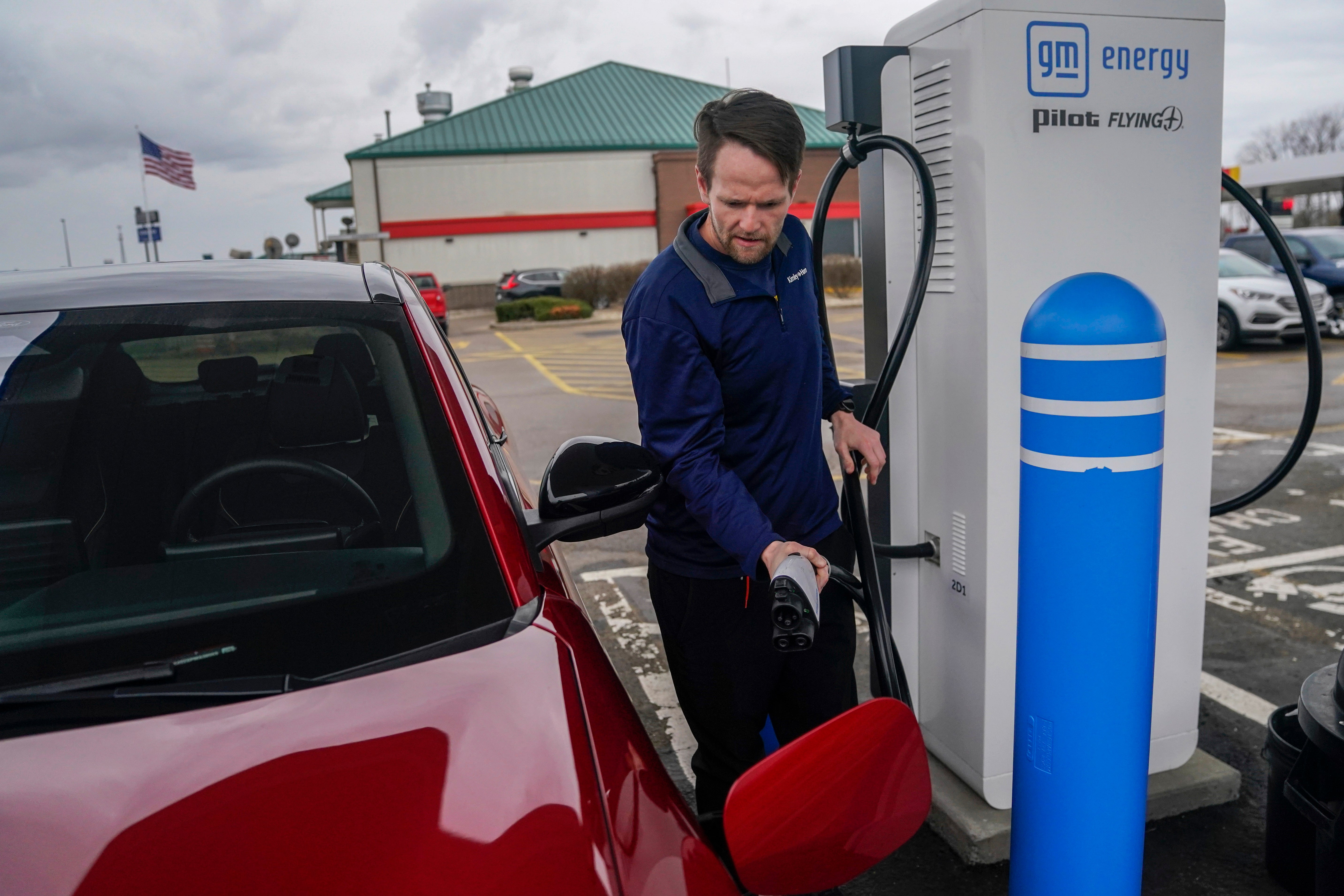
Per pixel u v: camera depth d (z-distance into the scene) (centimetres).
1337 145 5569
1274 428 713
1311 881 206
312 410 153
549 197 3562
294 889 90
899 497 246
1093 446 145
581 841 97
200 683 117
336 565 135
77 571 134
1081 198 207
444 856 93
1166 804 241
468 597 131
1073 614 151
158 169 2942
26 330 157
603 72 4056
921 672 251
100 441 147
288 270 182
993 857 226
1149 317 145
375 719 110
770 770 117
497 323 2633
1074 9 199
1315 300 1146
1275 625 361
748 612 184
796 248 179
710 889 100
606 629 382
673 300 165
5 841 95
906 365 237
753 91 157
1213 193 216
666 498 182
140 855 93
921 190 212
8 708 113
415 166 3481
